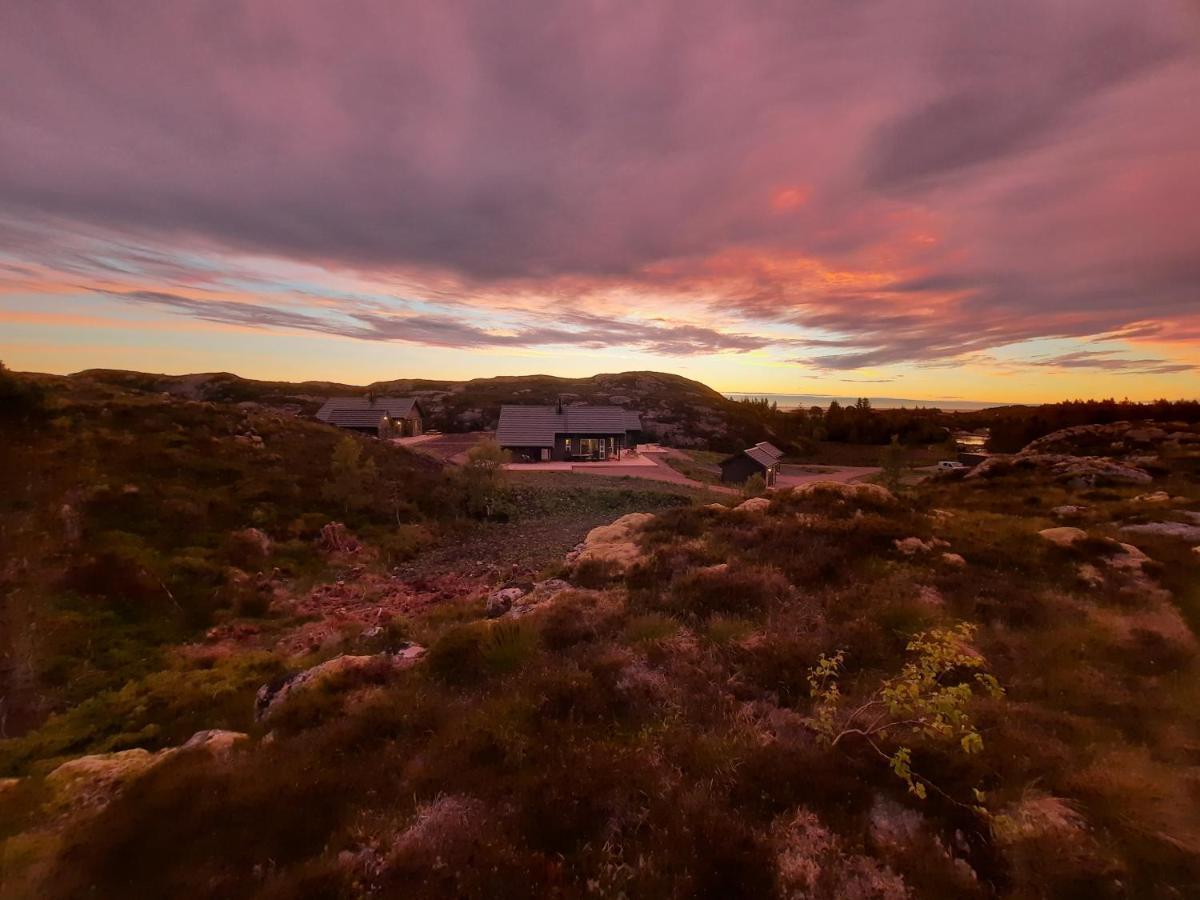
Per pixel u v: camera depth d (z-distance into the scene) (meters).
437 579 25.14
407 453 47.78
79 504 25.05
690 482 53.00
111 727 12.16
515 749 6.57
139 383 114.94
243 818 5.71
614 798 5.54
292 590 23.31
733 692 7.77
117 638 17.59
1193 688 7.55
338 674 9.38
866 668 8.27
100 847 5.43
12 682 14.70
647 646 9.19
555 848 5.14
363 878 4.80
